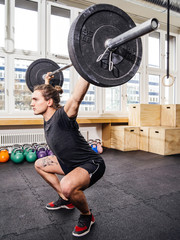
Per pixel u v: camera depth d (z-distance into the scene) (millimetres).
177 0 3068
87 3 3838
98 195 1758
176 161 2949
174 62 5059
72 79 3826
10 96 3363
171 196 1743
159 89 4820
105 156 3252
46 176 1422
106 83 864
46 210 1487
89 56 824
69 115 1048
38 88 1181
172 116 3760
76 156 1160
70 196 1068
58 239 1151
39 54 3543
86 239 1147
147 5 3117
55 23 3734
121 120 3982
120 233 1203
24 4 3467
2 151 2932
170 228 1259
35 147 3152
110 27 867
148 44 4555
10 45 3326
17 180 2145
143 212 1459
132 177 2244
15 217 1386
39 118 3395
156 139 3449
